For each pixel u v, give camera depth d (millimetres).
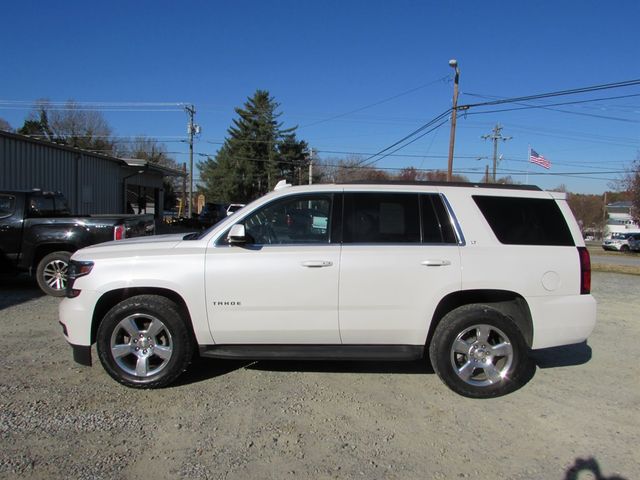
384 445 3627
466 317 4441
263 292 4430
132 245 4723
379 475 3236
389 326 4480
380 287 4438
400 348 4570
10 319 6977
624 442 3746
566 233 4711
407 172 58188
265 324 4465
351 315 4457
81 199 22062
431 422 4012
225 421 3945
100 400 4289
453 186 4777
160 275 4441
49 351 5539
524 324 4641
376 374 5055
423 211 4645
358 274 4426
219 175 69062
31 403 4195
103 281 4473
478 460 3451
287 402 4332
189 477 3162
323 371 5113
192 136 46156
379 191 4691
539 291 4531
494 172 50188
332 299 4438
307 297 4434
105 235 8969
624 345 6355
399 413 4160
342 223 4590
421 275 4445
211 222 39188
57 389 4504
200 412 4098
